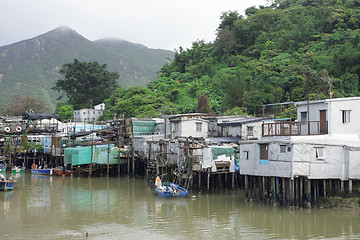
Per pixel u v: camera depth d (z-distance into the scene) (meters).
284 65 85.88
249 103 76.50
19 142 74.81
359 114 36.69
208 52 128.38
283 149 32.53
